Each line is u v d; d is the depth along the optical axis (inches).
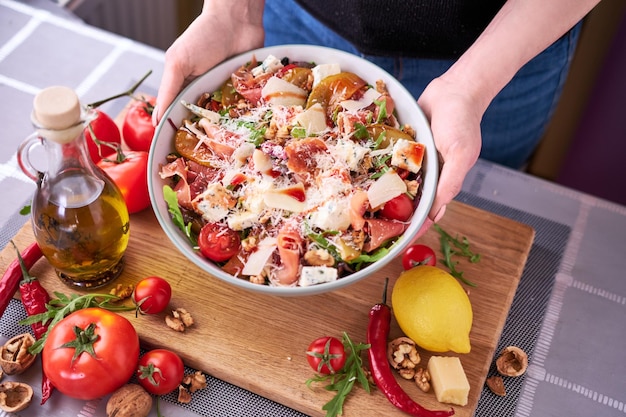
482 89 34.0
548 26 34.2
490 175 40.1
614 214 39.0
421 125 33.8
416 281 33.0
